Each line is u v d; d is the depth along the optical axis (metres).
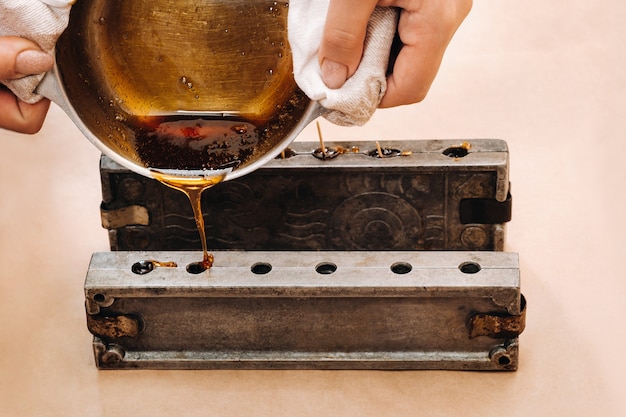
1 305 1.00
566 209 1.08
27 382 0.92
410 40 0.85
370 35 0.84
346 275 0.91
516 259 0.92
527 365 0.93
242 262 0.92
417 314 0.91
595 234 1.05
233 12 0.88
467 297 0.90
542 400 0.90
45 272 1.03
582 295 0.99
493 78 1.26
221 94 0.91
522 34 1.33
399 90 0.87
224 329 0.92
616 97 1.22
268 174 1.01
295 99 0.89
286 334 0.92
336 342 0.92
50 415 0.90
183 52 0.90
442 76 1.27
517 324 0.90
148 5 0.88
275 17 0.88
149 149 0.89
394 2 0.84
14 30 0.84
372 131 1.19
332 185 1.01
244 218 1.03
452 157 1.00
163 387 0.92
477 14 1.37
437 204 1.01
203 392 0.91
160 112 0.91
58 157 1.18
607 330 0.96
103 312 0.92
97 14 0.87
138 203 1.02
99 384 0.92
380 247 1.03
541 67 1.27
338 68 0.84
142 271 0.92
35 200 1.12
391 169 1.00
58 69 0.86
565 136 1.17
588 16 1.36
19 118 0.92
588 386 0.91
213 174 0.89
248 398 0.91
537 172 1.13
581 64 1.27
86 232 1.08
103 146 0.86
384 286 0.89
